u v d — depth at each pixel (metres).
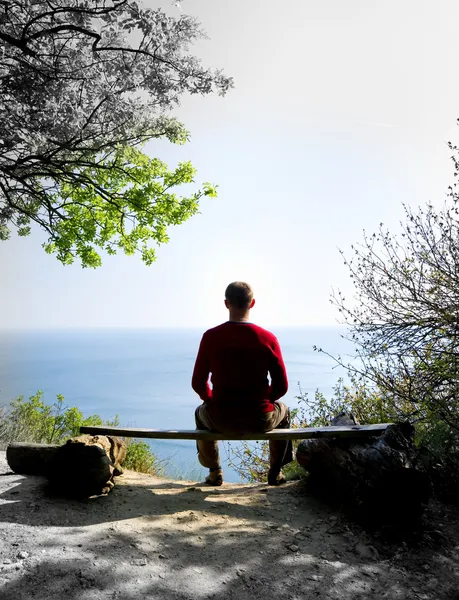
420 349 4.67
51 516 3.07
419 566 2.65
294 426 6.43
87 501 3.41
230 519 3.23
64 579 2.30
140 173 13.52
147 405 113.81
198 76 8.84
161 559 2.58
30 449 3.96
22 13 7.76
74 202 13.23
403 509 3.04
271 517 3.30
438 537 2.95
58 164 10.20
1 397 7.32
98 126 10.24
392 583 2.47
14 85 7.61
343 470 3.32
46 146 9.53
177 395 139.50
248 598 2.26
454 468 3.55
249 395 3.51
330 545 2.87
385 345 4.96
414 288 4.86
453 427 3.77
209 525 3.10
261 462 6.89
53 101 8.38
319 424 5.85
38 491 3.51
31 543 2.65
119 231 14.12
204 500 3.62
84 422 6.90
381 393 5.16
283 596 2.30
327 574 2.53
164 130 10.84
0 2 7.38
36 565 2.41
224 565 2.57
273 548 2.80
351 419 4.14
